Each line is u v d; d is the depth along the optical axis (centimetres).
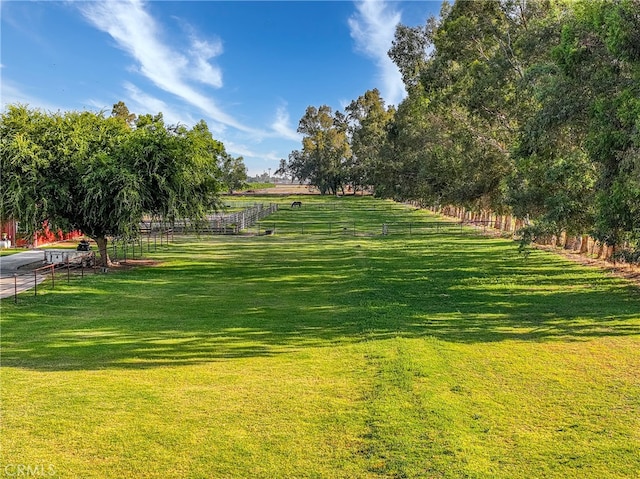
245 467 520
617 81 1268
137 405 680
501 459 533
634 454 544
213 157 2312
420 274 1961
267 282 1809
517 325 1147
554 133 1576
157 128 2109
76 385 759
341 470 512
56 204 1905
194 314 1300
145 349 971
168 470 514
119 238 2172
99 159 1925
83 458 538
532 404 680
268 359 900
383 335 1049
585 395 714
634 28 1122
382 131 7975
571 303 1389
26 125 1923
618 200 1262
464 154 3195
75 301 1445
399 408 658
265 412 656
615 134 1207
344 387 748
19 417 638
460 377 785
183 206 2038
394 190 5691
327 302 1452
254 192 13775
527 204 1955
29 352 947
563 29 1364
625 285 1633
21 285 1655
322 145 12144
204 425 617
